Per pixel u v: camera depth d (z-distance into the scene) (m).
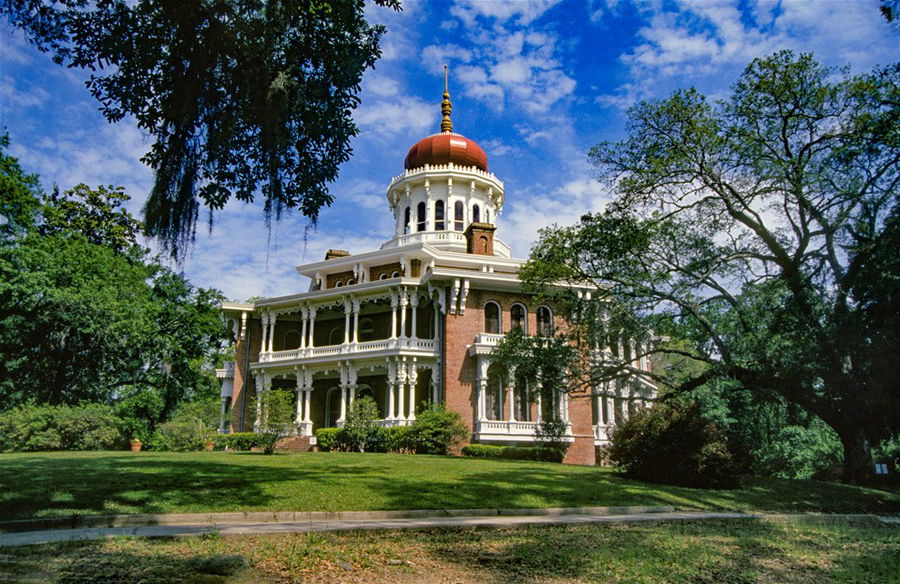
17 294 31.22
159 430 33.75
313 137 13.94
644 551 9.25
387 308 38.84
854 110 21.53
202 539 9.44
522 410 34.78
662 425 20.89
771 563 8.91
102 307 32.56
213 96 12.15
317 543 9.21
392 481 16.59
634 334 23.84
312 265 42.50
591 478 20.06
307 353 37.97
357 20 13.42
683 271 22.92
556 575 7.62
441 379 34.56
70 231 39.56
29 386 33.84
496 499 15.01
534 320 36.47
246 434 34.28
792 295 22.42
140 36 11.91
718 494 18.78
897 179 20.66
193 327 40.41
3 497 12.01
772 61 21.66
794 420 25.25
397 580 7.21
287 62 12.88
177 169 12.30
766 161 22.06
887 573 8.44
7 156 35.81
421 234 45.41
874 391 19.70
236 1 11.87
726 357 22.42
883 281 19.27
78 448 27.86
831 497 19.84
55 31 11.91
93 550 8.38
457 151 48.28
